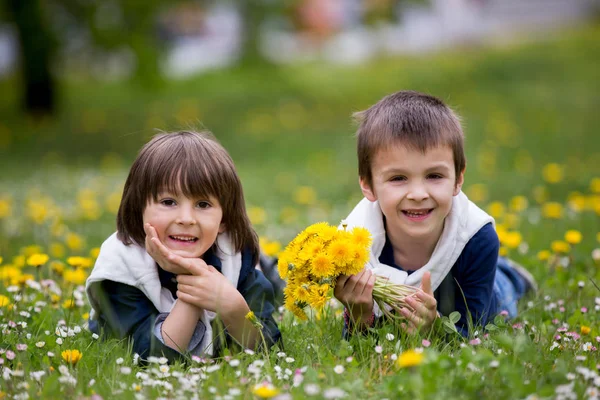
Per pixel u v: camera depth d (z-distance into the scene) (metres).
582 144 16.55
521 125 19.83
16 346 3.79
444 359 3.31
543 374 3.42
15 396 3.24
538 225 7.82
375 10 23.64
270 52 28.53
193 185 3.93
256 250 4.37
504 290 5.02
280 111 23.73
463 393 3.17
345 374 3.48
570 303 5.02
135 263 4.05
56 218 9.12
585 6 38.66
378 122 4.19
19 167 17.41
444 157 4.09
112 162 18.47
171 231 3.96
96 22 20.08
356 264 3.83
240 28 25.05
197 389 3.38
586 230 7.54
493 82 26.11
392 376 3.39
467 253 4.36
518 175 12.41
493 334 4.04
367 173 4.31
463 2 36.53
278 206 10.73
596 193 10.52
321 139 19.75
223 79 29.19
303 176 14.07
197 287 3.90
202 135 4.30
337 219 8.81
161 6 20.53
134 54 20.22
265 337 4.06
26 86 23.73
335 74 29.50
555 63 27.95
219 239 4.20
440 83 26.41
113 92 27.67
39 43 22.42
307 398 3.19
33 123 23.19
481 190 10.59
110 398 3.24
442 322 4.02
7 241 7.91
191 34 34.62
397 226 4.24
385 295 4.03
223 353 3.85
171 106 25.06
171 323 3.93
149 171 3.98
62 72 25.98
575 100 22.80
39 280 5.45
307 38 35.75
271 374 3.56
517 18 39.12
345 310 4.28
